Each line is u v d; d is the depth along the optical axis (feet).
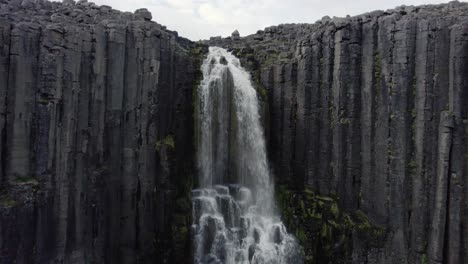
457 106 74.59
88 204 70.23
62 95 65.72
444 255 75.10
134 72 77.20
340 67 86.28
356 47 85.87
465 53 74.18
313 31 97.76
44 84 63.31
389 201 81.15
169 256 81.66
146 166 77.97
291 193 92.32
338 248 83.97
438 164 76.07
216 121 90.84
